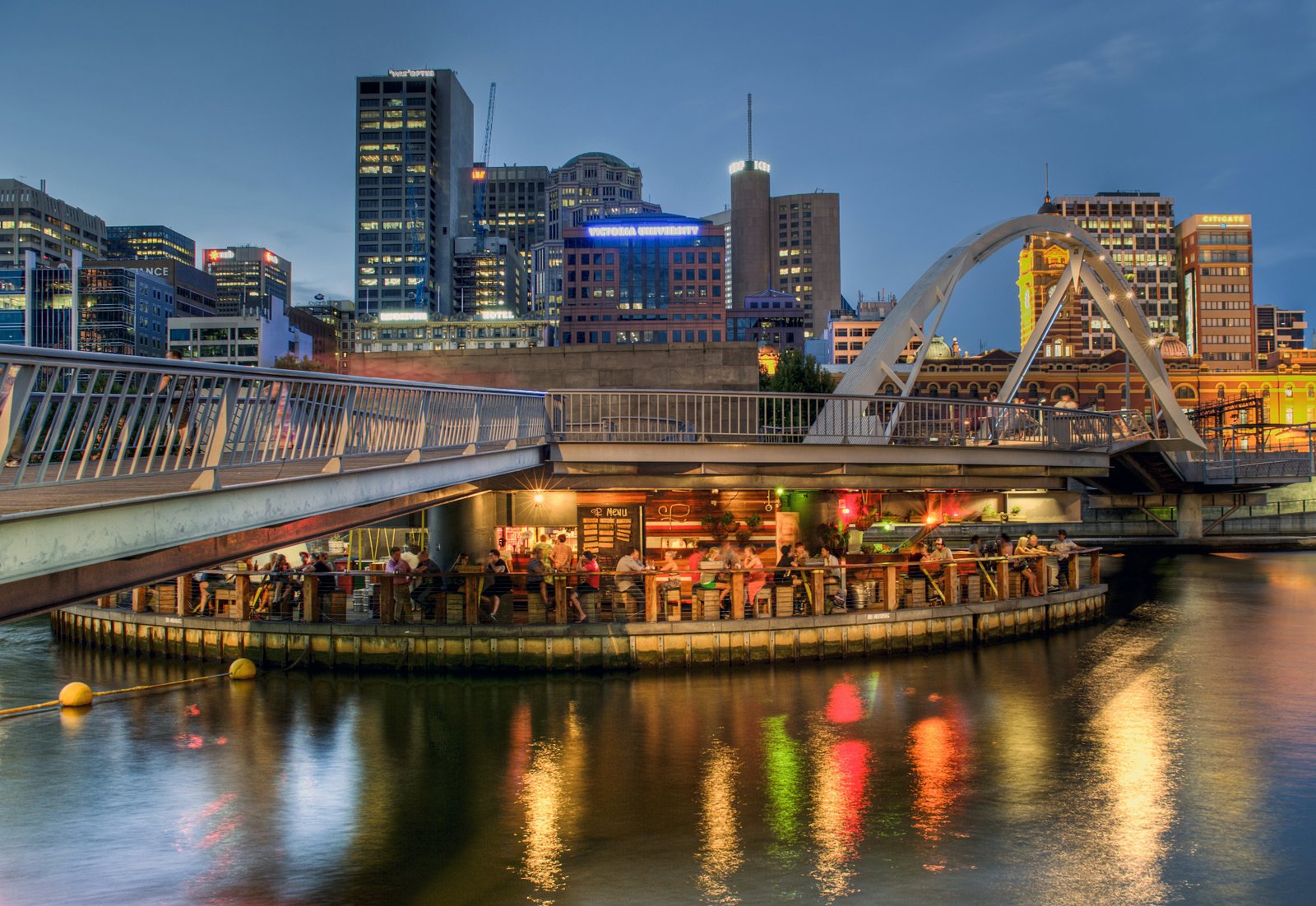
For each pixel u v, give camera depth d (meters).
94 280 199.12
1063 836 14.40
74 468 14.10
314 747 18.91
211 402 9.51
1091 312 184.12
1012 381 52.25
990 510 39.62
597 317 175.75
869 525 36.69
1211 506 66.94
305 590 26.09
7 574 7.00
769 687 23.41
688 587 27.66
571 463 28.55
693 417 39.88
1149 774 17.22
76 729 20.25
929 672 25.28
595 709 21.50
